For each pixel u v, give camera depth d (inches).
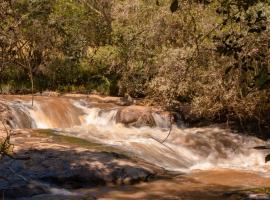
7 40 175.9
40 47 645.9
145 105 645.3
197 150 524.7
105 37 807.7
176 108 621.9
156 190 350.6
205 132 573.3
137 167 377.7
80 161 370.6
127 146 466.9
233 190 355.6
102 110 606.2
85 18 783.1
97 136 510.0
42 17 546.0
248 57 196.5
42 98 616.1
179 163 468.4
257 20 189.3
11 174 335.3
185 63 569.3
